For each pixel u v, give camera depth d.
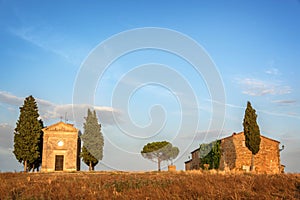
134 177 18.84
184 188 12.94
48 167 36.72
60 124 38.00
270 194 12.02
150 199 11.46
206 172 22.17
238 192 11.93
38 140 37.72
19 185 15.38
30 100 38.47
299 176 16.58
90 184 15.29
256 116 33.59
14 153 36.62
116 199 11.67
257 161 34.31
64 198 12.20
